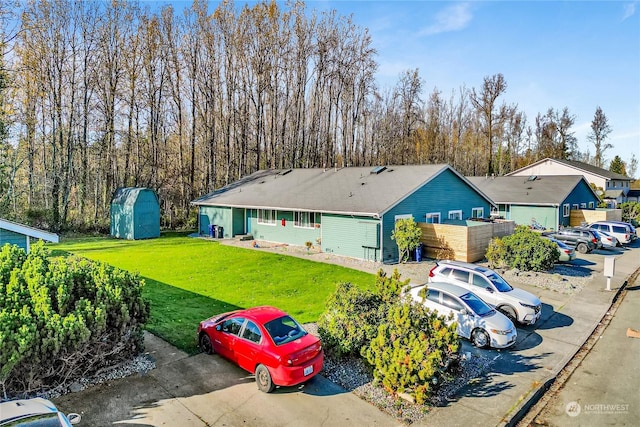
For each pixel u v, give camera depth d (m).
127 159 35.72
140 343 9.18
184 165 40.19
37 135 34.28
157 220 30.03
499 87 54.50
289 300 13.95
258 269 18.84
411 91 53.16
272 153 42.09
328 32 43.78
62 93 33.72
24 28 27.77
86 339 7.55
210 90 39.09
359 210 20.58
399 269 18.80
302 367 7.76
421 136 59.72
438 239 21.19
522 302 12.31
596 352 10.82
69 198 36.28
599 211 32.81
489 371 9.45
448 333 8.27
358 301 9.68
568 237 25.88
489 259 19.27
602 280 17.98
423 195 22.77
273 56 40.94
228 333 8.91
